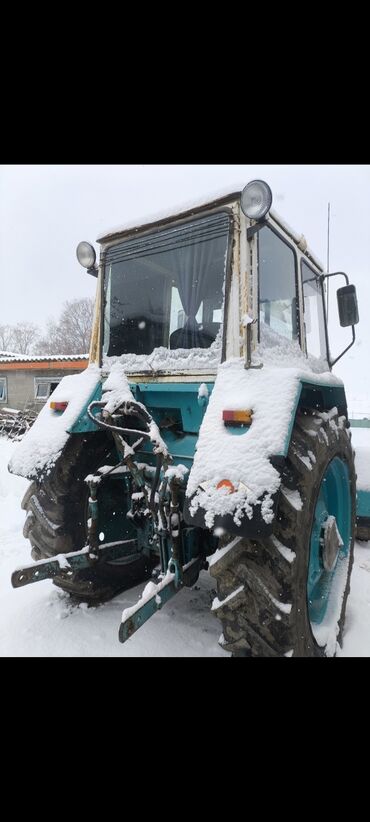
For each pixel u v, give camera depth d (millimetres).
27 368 15875
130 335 2715
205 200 2252
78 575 2615
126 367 2588
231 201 2188
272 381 1939
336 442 2371
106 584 2777
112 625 2494
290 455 1881
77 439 2574
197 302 2385
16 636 2383
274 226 2432
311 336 3141
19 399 16250
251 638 1756
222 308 2246
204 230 2334
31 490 2658
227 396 1966
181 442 2492
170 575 2098
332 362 3469
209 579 3170
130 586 2982
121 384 2439
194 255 2377
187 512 1775
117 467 2441
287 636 1731
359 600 3014
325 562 2354
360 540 4113
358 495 3953
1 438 14398
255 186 1949
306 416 2211
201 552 2414
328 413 2475
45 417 2727
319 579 2535
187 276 2410
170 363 2387
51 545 2521
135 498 2494
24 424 14680
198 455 1847
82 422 2541
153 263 2580
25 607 2727
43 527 2545
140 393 2578
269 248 2410
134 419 2633
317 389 2398
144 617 1844
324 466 2135
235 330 2131
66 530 2541
